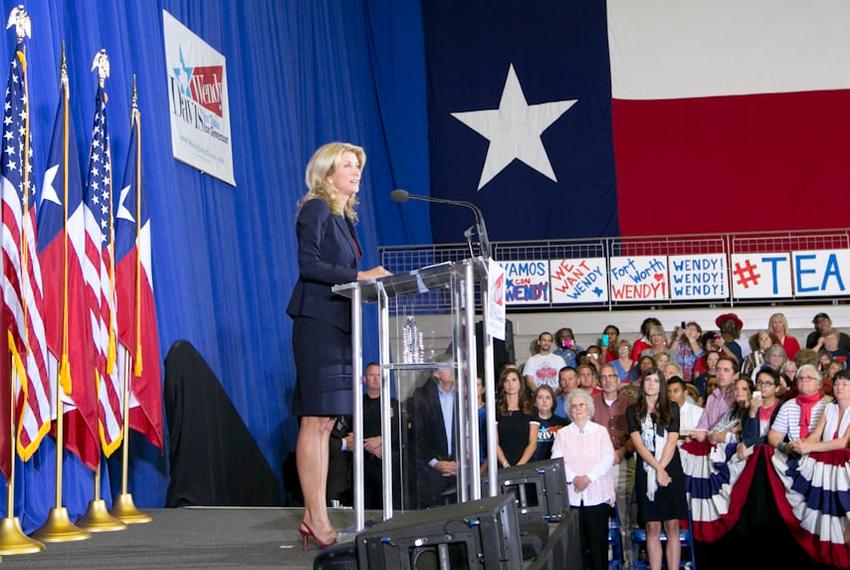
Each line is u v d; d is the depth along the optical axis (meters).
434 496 4.27
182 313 8.02
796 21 16.02
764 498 7.94
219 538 5.30
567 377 9.10
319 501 4.67
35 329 5.46
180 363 7.61
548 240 15.98
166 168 8.17
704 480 8.17
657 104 16.14
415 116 16.05
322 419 4.64
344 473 8.60
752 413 8.11
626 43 16.30
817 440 7.64
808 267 14.12
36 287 5.48
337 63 14.20
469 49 16.50
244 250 10.15
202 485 7.54
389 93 16.05
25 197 5.45
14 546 4.84
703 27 16.17
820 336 11.79
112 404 6.21
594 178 16.09
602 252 15.96
